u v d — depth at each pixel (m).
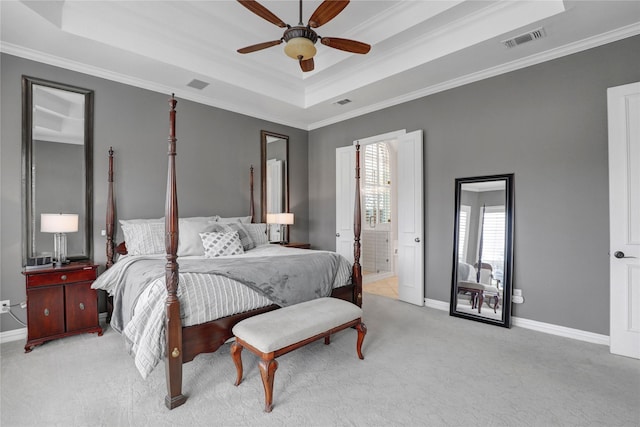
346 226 5.17
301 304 2.55
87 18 2.91
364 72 4.02
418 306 4.14
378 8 3.14
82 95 3.44
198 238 3.46
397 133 4.46
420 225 4.14
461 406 1.95
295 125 5.62
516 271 3.39
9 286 3.00
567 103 3.08
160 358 1.95
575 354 2.67
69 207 3.34
